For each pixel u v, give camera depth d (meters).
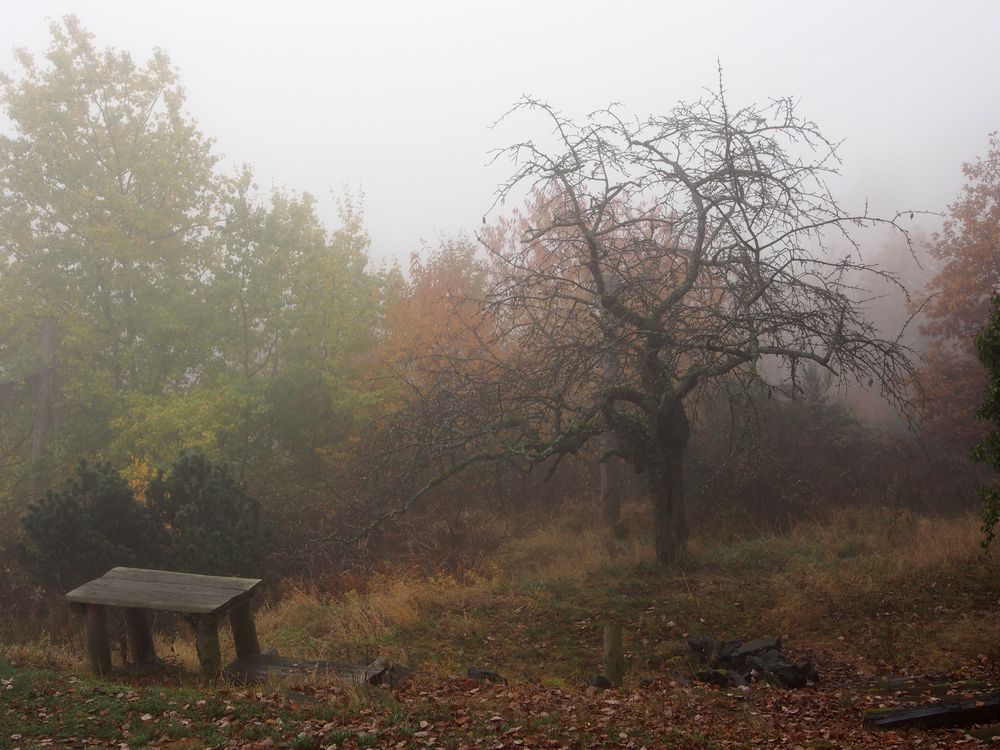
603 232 14.56
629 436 15.43
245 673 8.14
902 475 21.56
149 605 8.12
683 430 15.49
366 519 17.95
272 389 22.14
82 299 22.80
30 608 15.97
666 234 16.59
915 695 8.76
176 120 24.31
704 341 14.08
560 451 14.99
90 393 22.12
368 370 23.03
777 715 8.12
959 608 12.52
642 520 20.64
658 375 14.60
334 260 23.44
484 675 9.51
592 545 18.39
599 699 8.34
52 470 21.42
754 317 13.64
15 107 22.80
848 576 13.76
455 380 17.05
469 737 6.38
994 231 25.70
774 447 21.42
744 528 19.88
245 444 22.06
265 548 14.30
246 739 6.18
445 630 12.19
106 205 22.75
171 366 23.47
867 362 14.20
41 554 12.75
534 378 15.05
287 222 24.47
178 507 14.22
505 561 17.97
